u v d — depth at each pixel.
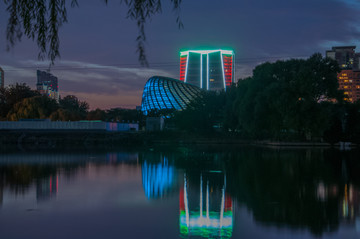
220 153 46.19
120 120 139.25
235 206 13.67
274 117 64.56
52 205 13.95
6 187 18.39
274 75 71.62
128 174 24.08
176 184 19.47
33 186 18.73
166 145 75.38
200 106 104.75
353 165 29.19
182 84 169.12
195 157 39.38
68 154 45.25
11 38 5.03
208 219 11.68
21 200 14.91
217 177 22.28
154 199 15.21
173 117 122.88
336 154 43.09
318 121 61.97
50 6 5.10
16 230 10.31
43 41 5.12
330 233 9.93
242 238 9.55
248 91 70.19
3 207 13.50
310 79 61.09
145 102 165.50
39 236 9.73
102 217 11.98
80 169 27.25
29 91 123.25
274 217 11.86
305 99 61.62
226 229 10.45
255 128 68.19
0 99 121.00
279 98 60.66
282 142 69.88
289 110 60.75
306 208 13.16
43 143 79.56
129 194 16.44
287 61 71.31
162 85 164.25
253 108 69.00
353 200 14.61
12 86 120.75
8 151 52.59
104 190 17.48
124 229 10.49
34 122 89.06
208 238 9.57
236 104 78.25
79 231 10.24
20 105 108.75
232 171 25.47
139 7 4.86
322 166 28.39
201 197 15.61
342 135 69.69
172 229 10.49
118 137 81.44
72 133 83.00
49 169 27.20
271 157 38.38
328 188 17.70
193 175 23.34
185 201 14.73
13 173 24.61
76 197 15.65
